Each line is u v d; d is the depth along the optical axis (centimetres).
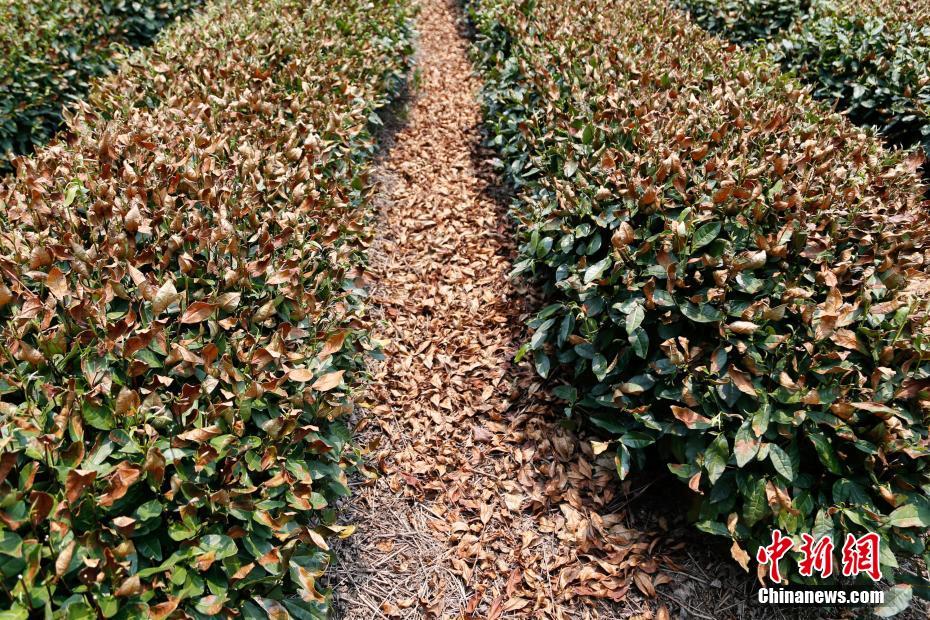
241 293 222
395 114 636
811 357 222
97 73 536
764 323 230
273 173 292
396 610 243
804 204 258
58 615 135
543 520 277
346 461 233
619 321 263
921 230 254
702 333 250
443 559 263
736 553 216
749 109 335
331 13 510
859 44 471
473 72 718
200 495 167
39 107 486
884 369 209
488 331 385
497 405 335
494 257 445
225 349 204
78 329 191
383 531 271
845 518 212
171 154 286
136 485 162
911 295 226
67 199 245
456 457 309
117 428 170
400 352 369
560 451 304
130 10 583
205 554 157
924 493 204
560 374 339
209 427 172
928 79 426
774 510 211
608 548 262
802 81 501
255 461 183
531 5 548
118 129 306
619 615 241
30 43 478
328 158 343
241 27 454
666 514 273
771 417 218
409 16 680
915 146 326
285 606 182
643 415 248
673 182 268
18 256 218
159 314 197
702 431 230
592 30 465
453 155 582
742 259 237
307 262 244
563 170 346
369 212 366
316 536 183
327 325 238
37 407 169
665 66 400
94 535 145
